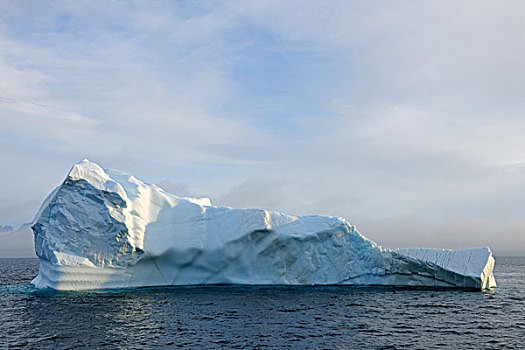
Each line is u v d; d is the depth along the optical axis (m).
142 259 43.78
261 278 47.78
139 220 44.34
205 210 49.72
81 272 41.66
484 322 30.73
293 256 48.03
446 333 27.62
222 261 46.81
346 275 49.12
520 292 47.22
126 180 48.12
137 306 34.50
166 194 50.81
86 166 44.41
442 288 47.38
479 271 46.16
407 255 48.19
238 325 28.83
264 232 46.94
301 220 50.31
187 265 46.50
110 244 41.88
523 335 27.33
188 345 24.22
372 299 39.66
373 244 50.09
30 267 114.62
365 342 25.27
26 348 23.66
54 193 43.44
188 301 37.12
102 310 32.81
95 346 23.98
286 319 30.83
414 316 32.41
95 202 42.38
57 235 42.03
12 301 36.38
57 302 35.91
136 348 23.66
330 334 26.91
